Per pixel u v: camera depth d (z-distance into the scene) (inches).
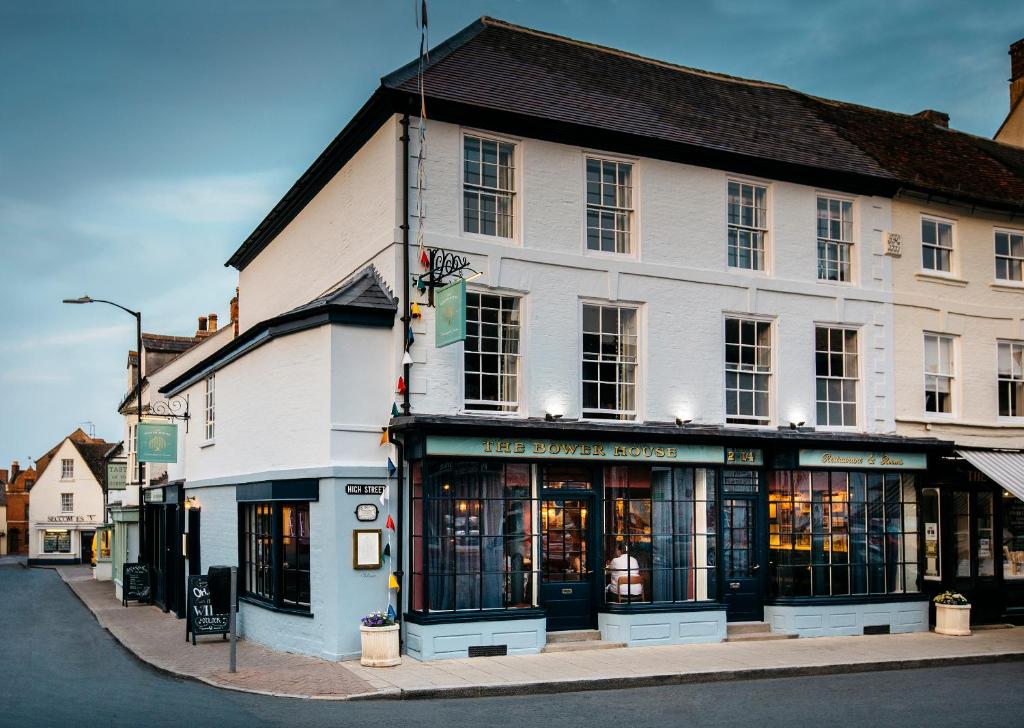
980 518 745.6
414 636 538.3
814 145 733.9
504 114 592.1
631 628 582.2
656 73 771.4
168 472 927.7
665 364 638.5
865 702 441.4
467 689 455.2
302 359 586.9
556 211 613.6
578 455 578.6
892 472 694.5
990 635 669.3
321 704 428.1
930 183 759.7
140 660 566.9
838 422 705.6
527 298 598.5
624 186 647.1
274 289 842.8
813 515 665.0
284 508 606.2
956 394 761.0
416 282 565.3
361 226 624.4
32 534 2367.1
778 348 682.2
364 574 543.8
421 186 571.2
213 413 767.1
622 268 629.0
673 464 613.3
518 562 565.9
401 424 538.9
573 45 753.0
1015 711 420.2
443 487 549.6
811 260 703.7
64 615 893.8
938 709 424.5
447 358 570.3
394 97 566.6
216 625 634.8
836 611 653.3
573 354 608.7
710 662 531.8
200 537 786.8
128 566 957.8
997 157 903.7
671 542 613.6
